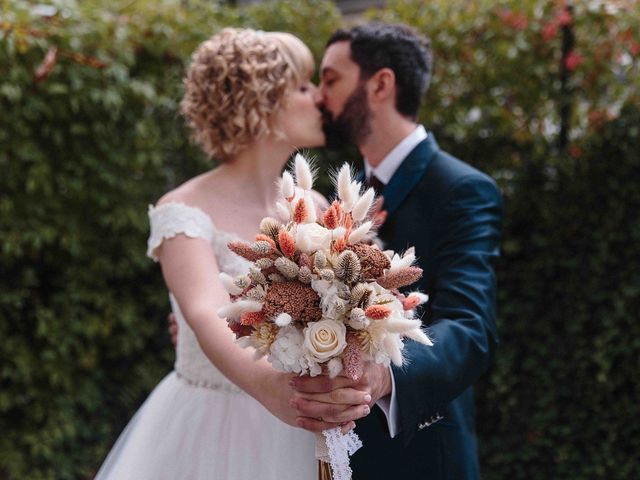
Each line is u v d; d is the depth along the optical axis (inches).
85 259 134.3
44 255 131.7
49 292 132.6
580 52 125.3
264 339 53.0
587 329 127.3
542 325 129.4
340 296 52.4
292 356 52.1
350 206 57.3
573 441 129.0
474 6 131.3
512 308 130.6
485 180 77.0
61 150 128.7
